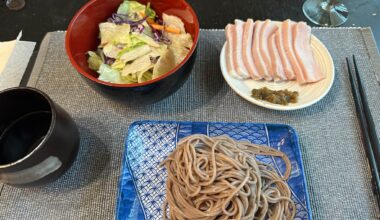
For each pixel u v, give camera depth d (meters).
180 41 0.32
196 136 0.27
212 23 0.40
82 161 0.29
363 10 0.41
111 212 0.26
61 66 0.35
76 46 0.30
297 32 0.34
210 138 0.27
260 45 0.33
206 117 0.31
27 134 0.27
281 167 0.27
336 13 0.40
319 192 0.27
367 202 0.26
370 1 0.41
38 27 0.41
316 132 0.30
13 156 0.26
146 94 0.28
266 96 0.31
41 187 0.28
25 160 0.22
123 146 0.30
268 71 0.32
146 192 0.26
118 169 0.28
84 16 0.30
